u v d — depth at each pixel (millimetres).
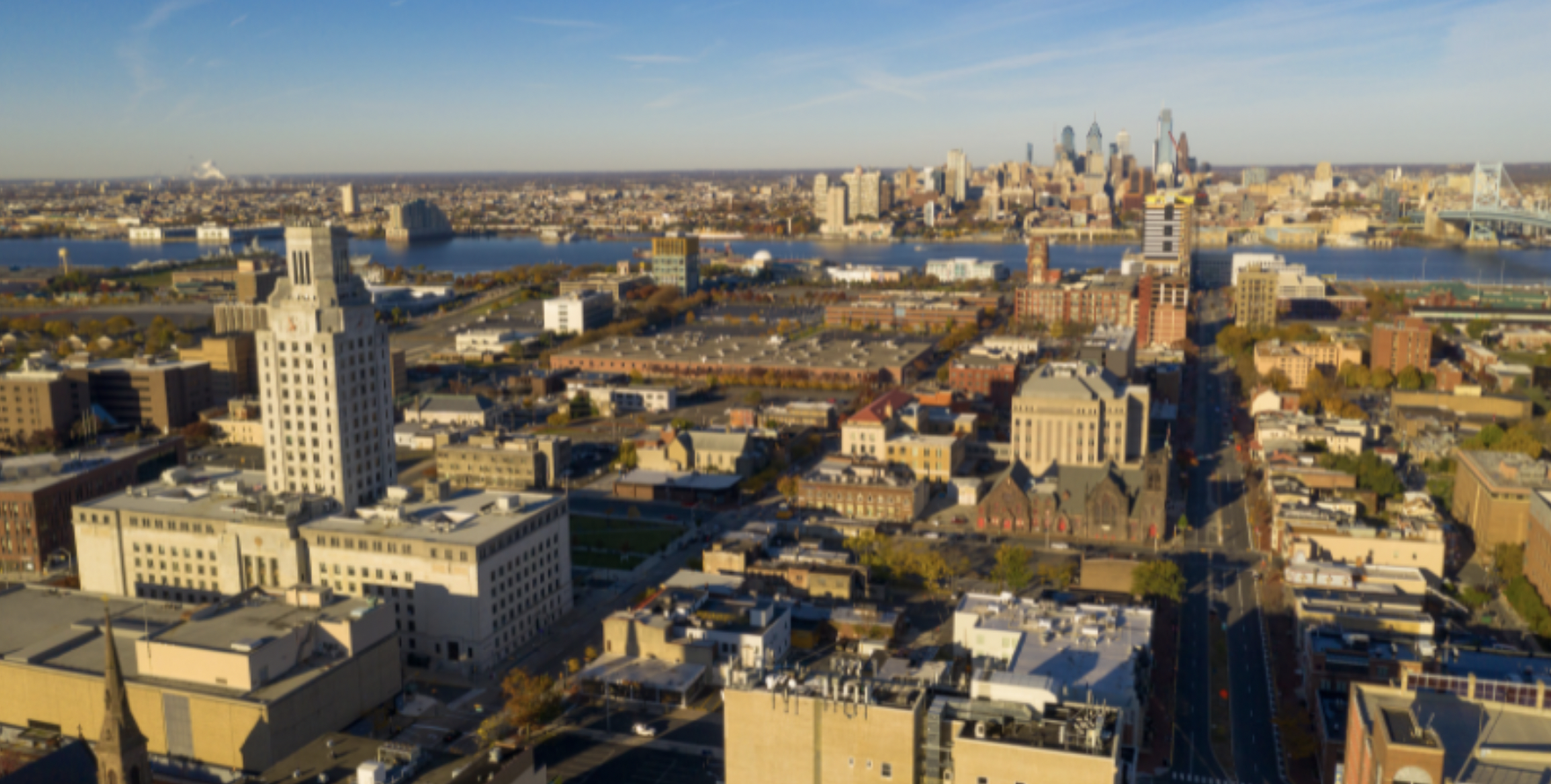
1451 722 167250
